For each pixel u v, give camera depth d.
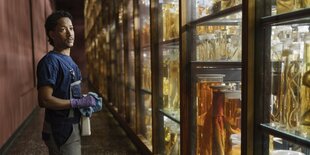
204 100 2.22
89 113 1.90
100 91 10.46
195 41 2.36
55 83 1.83
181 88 2.39
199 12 2.30
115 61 6.96
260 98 1.47
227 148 1.98
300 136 1.29
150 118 4.00
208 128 2.16
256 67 1.46
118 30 6.31
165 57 3.29
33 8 8.54
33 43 8.35
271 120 1.47
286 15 1.27
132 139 4.78
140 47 4.40
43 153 4.45
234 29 1.96
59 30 1.88
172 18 2.96
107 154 4.26
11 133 5.15
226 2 1.89
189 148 2.42
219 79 2.15
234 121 1.95
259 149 1.50
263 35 1.44
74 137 1.88
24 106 6.63
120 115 5.99
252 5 1.44
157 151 3.36
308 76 1.34
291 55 1.42
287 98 1.42
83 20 20.97
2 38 4.79
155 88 3.35
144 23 4.27
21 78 6.39
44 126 1.92
